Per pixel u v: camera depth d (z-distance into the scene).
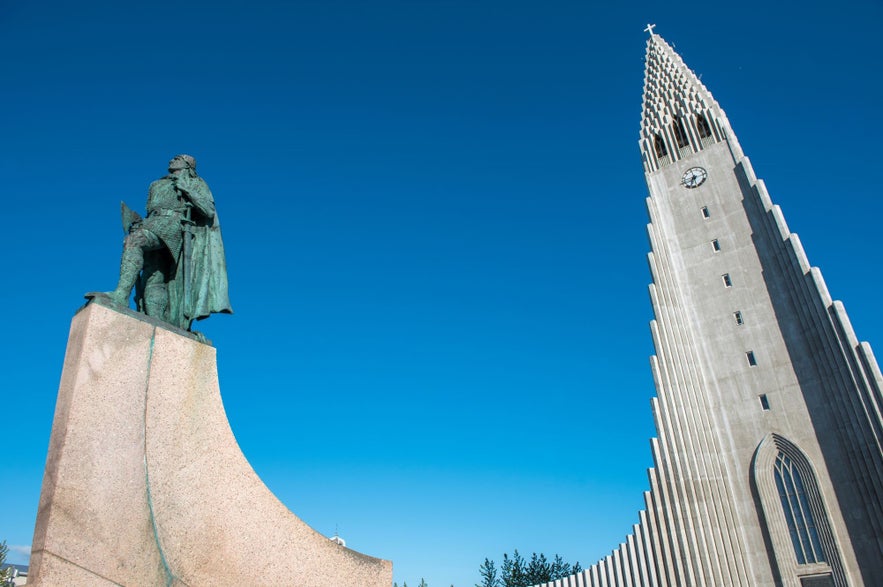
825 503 40.09
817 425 42.25
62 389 8.05
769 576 40.81
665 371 48.31
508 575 61.03
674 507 44.34
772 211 48.38
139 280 10.27
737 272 49.50
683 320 50.12
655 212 54.38
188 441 8.82
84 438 7.73
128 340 8.63
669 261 52.41
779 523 41.53
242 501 9.06
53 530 7.12
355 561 9.95
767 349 46.12
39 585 6.82
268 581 8.87
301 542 9.44
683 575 42.41
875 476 38.53
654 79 60.78
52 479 7.40
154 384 8.72
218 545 8.55
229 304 10.86
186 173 10.95
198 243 10.82
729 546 42.28
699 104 56.75
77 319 8.52
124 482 7.92
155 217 10.12
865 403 39.53
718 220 51.91
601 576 45.88
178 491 8.45
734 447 45.03
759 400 45.22
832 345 42.34
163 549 8.00
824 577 39.06
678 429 46.38
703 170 54.19
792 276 46.22
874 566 37.66
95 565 7.31
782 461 43.12
